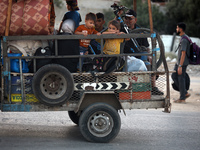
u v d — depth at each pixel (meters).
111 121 8.45
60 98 8.30
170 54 40.94
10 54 8.48
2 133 9.48
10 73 8.41
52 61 8.64
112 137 8.45
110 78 8.71
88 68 8.94
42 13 8.34
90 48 9.23
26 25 8.30
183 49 15.09
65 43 8.53
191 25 53.06
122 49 8.84
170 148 8.31
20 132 9.68
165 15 55.69
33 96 8.51
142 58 9.95
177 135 9.79
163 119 12.15
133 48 9.63
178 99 15.84
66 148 7.93
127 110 13.96
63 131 9.95
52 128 10.35
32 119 11.72
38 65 8.47
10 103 8.47
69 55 8.52
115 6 10.81
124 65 8.98
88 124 8.38
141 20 48.31
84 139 8.93
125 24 10.28
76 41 8.61
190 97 17.34
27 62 8.53
